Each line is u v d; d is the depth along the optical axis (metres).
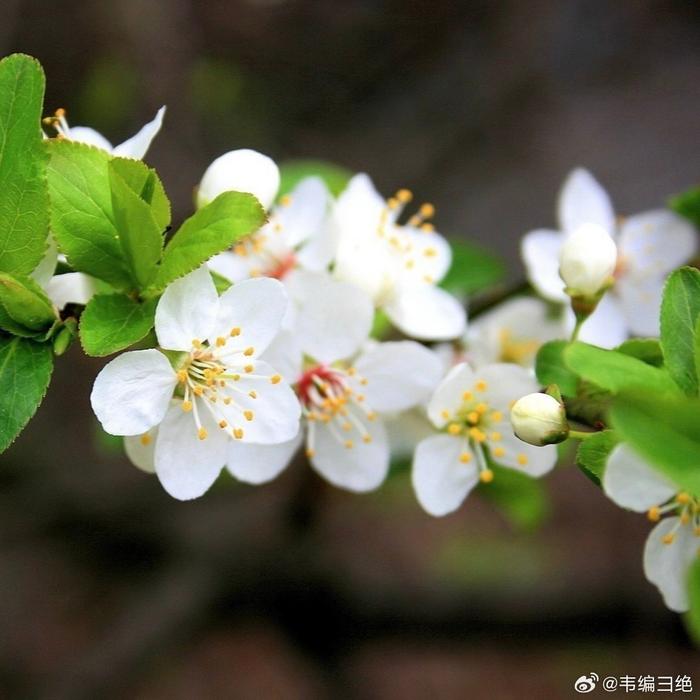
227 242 0.34
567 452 0.39
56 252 0.34
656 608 0.50
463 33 0.70
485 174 0.71
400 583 0.50
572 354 0.33
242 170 0.35
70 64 0.63
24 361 0.34
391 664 0.63
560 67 0.73
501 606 0.50
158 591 0.50
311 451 0.36
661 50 0.76
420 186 0.69
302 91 0.70
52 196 0.34
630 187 0.72
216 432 0.34
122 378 0.34
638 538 0.65
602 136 0.73
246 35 0.70
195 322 0.34
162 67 0.64
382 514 0.65
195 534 0.52
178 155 0.63
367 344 0.37
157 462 0.34
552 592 0.50
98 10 0.63
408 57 0.71
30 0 0.62
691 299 0.33
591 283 0.35
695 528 0.34
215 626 0.53
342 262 0.37
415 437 0.38
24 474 0.55
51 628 0.61
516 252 0.68
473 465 0.36
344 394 0.36
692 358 0.33
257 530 0.51
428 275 0.38
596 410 0.34
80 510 0.53
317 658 0.51
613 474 0.33
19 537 0.53
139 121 0.63
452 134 0.69
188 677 0.62
